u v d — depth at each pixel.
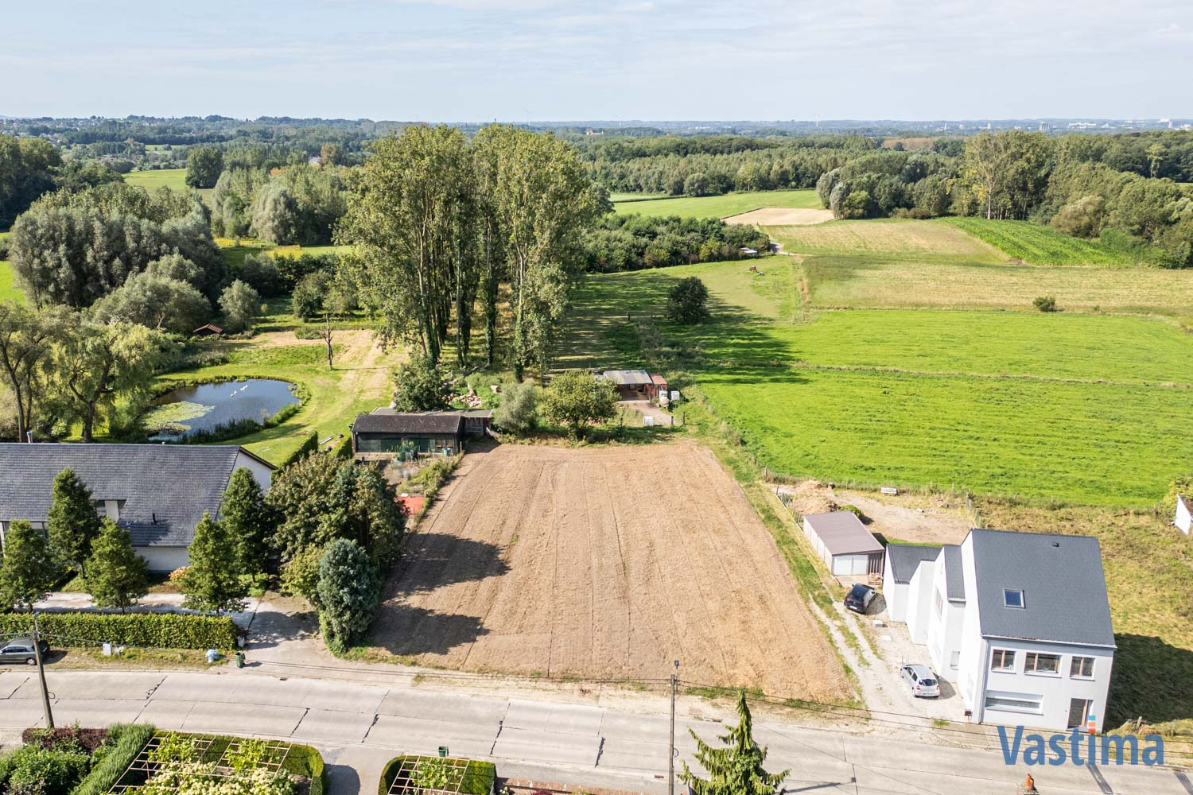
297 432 79.25
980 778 37.03
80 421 74.75
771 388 93.88
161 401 91.06
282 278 144.75
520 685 42.75
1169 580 54.38
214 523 48.66
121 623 45.66
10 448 55.19
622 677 43.44
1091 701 39.97
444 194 87.75
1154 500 65.56
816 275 154.12
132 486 53.75
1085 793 36.31
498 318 124.75
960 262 163.75
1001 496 65.38
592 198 113.06
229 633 45.22
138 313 110.81
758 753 30.77
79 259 121.62
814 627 48.25
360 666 44.25
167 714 40.34
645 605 50.12
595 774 36.69
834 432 80.06
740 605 50.31
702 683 43.09
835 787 36.25
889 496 66.19
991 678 40.31
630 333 120.56
